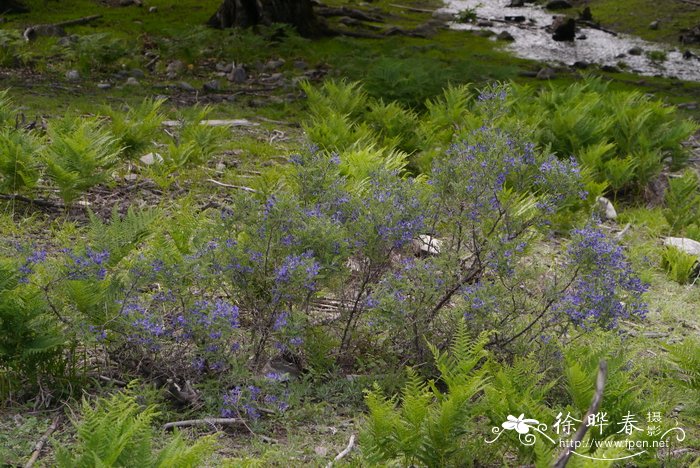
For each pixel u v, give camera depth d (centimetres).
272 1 2014
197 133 1025
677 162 1127
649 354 637
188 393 507
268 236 541
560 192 608
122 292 529
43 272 621
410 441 443
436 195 605
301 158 622
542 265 759
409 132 1114
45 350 498
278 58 1792
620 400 480
